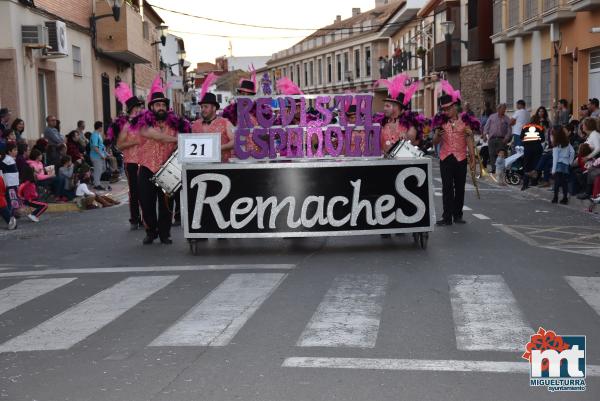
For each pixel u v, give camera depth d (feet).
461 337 20.65
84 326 22.88
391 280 28.02
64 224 49.21
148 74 150.51
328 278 28.63
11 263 34.83
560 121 71.15
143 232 43.50
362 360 18.86
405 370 18.08
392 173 34.50
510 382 17.24
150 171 38.22
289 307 24.36
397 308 23.90
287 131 35.70
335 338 20.79
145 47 113.91
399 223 34.50
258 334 21.38
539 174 64.64
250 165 34.45
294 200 34.53
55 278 30.53
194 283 28.50
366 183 34.50
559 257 32.27
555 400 16.20
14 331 22.74
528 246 35.19
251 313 23.71
